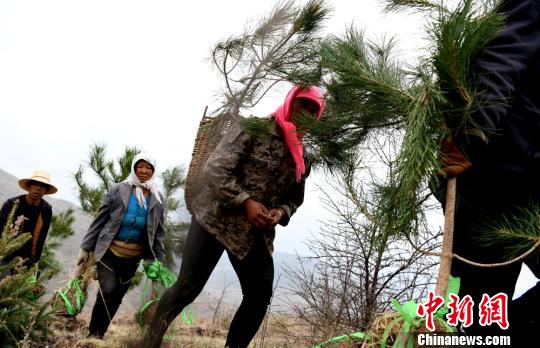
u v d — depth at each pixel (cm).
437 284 201
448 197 209
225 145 338
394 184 214
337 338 264
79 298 447
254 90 329
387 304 405
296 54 318
